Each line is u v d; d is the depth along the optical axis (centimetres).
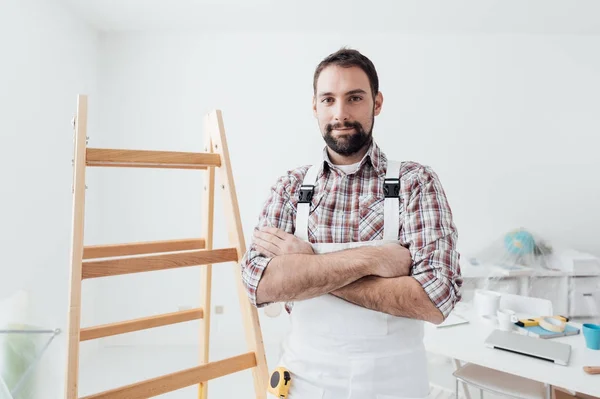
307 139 333
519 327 179
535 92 337
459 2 278
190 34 326
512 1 277
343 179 110
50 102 253
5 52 211
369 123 108
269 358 296
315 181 114
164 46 324
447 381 248
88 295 306
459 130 336
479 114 336
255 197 332
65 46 271
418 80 335
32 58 234
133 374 269
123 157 107
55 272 257
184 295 324
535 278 283
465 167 336
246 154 331
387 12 294
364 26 320
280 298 100
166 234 325
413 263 97
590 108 338
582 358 150
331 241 107
